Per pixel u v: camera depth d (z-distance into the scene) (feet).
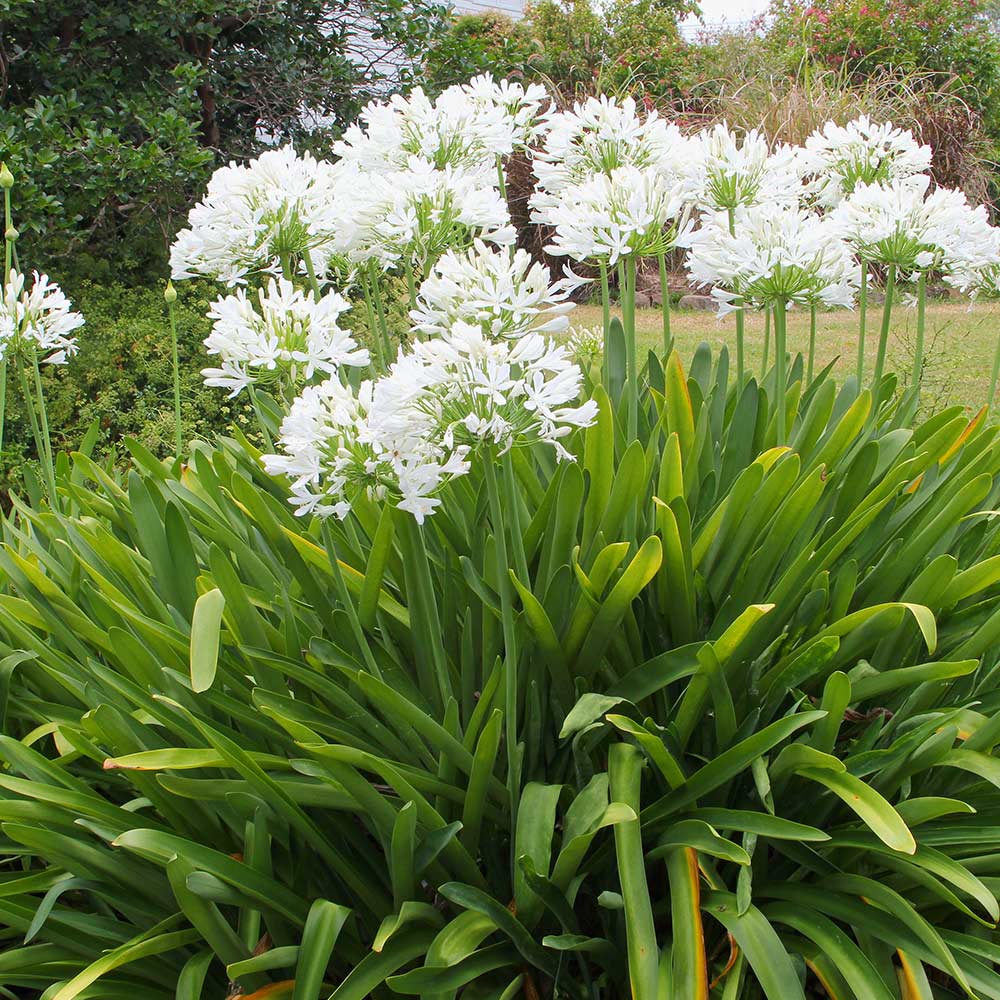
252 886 5.96
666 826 6.44
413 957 5.92
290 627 7.01
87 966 6.00
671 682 6.81
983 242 9.11
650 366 10.41
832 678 5.96
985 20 46.47
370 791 5.90
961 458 8.55
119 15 20.38
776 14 56.39
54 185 18.80
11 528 8.99
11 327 10.08
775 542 7.24
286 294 6.63
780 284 8.36
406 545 6.81
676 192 8.07
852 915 5.99
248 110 24.09
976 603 7.42
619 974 6.16
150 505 8.01
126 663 6.88
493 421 5.42
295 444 5.53
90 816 6.42
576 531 7.60
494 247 18.92
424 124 9.05
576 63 46.70
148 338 18.93
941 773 7.00
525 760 7.14
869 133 10.02
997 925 6.44
